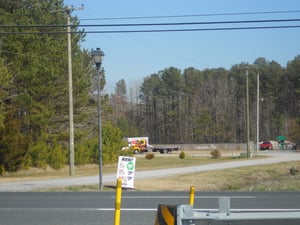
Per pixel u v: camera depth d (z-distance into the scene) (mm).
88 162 45219
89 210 14391
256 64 143125
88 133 46469
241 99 128750
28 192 21031
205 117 127062
